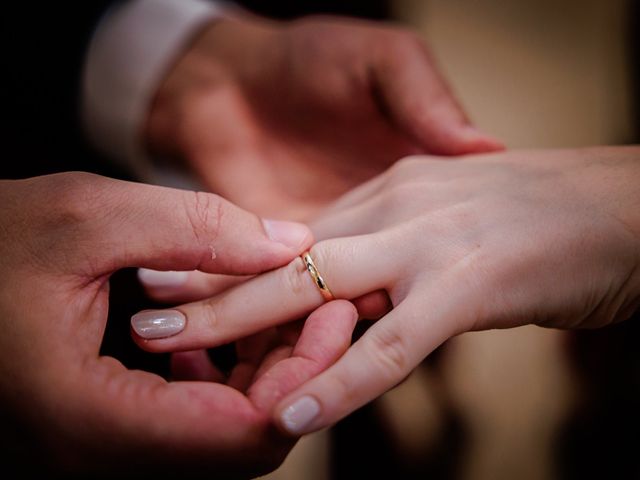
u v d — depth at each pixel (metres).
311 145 0.39
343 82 0.36
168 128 0.42
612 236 0.25
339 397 0.22
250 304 0.25
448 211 0.26
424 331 0.23
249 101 0.40
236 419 0.22
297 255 0.26
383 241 0.26
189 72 0.41
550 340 0.45
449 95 0.34
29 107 0.38
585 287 0.25
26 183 0.24
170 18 0.41
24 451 0.24
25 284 0.23
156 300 0.29
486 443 0.44
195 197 0.25
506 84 0.53
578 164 0.28
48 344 0.23
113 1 0.40
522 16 0.54
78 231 0.24
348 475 0.43
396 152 0.38
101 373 0.23
